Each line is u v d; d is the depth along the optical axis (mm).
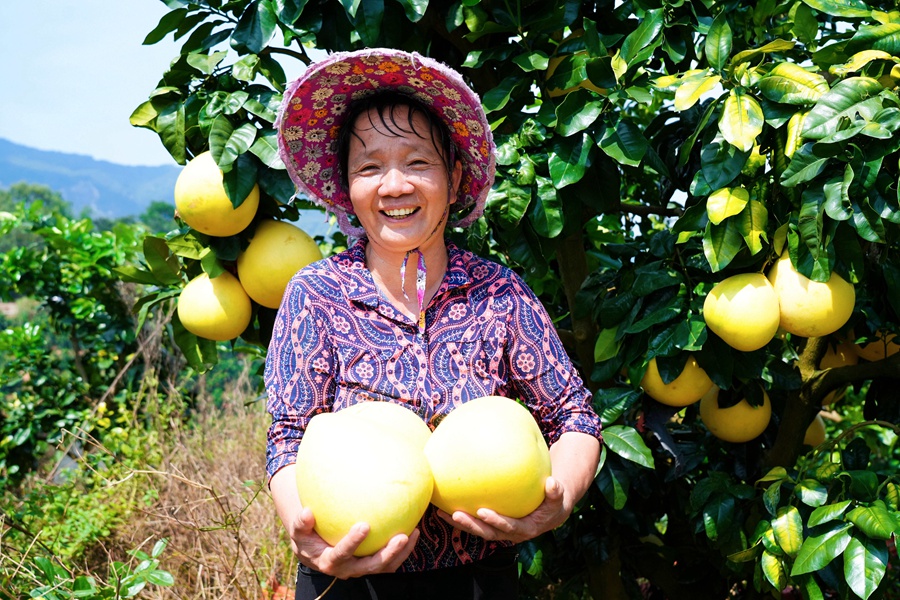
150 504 3975
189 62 2293
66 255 5770
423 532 1586
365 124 1630
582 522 2799
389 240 1604
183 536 3594
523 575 2787
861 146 1968
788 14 2525
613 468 2414
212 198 2289
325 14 2439
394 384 1592
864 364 2531
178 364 6055
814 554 2047
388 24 2404
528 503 1434
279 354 1626
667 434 2428
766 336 2160
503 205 2277
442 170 1645
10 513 2963
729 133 2029
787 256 2174
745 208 2127
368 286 1634
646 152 2270
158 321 5469
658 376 2387
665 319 2270
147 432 4941
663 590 3072
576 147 2289
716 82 2092
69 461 5863
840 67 2051
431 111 1682
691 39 2449
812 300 2115
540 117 2307
